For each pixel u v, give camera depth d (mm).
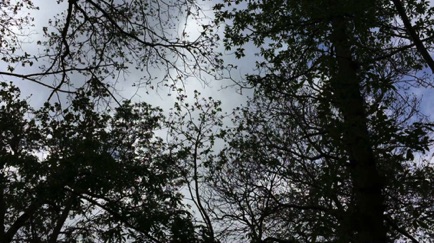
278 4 9398
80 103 8664
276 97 9258
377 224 7719
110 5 8914
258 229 9891
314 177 11000
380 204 7871
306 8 8031
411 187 8352
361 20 7805
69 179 9008
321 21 8195
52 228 10539
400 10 5680
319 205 9672
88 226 9977
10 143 12094
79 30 9023
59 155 9555
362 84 7574
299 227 8672
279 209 10852
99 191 9133
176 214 9953
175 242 9445
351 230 7816
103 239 9180
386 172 8055
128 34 8477
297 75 8281
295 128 10977
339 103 7535
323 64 7941
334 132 7125
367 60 7766
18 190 9523
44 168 9430
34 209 9781
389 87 7223
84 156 9219
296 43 9141
